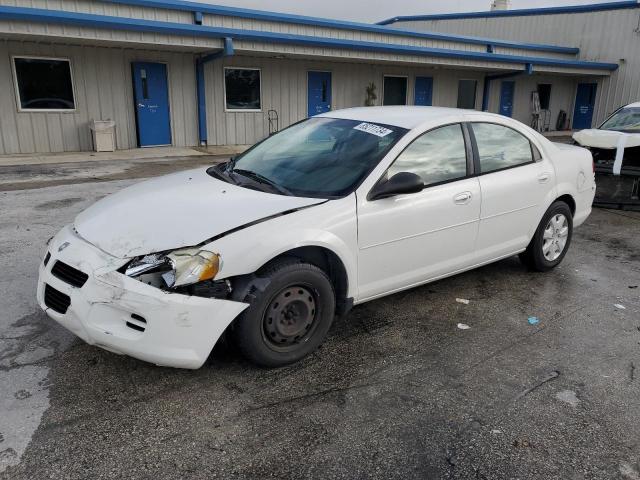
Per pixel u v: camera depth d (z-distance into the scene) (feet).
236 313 9.64
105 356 10.80
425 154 12.64
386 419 9.17
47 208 23.41
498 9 91.25
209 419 9.04
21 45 41.70
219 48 45.91
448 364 11.06
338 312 11.64
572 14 78.18
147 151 46.96
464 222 13.33
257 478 7.75
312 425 8.96
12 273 15.11
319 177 11.88
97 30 39.73
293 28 51.16
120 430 8.68
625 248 20.06
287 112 57.36
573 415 9.41
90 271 9.34
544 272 16.80
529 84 76.95
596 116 79.77
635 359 11.47
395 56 57.26
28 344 11.19
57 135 44.88
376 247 11.62
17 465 7.82
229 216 10.14
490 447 8.54
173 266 9.12
